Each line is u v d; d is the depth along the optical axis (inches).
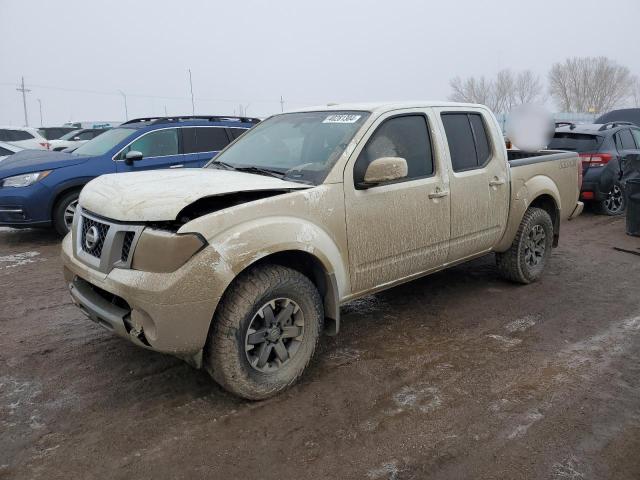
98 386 139.9
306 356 139.0
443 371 148.3
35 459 110.2
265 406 130.3
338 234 142.9
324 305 146.6
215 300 117.5
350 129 155.3
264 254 123.4
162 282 113.4
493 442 116.2
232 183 133.0
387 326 180.4
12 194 291.1
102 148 324.2
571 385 140.3
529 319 186.7
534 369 149.4
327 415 126.4
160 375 145.8
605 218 382.6
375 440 117.0
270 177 146.6
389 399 133.5
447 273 241.0
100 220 127.2
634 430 120.6
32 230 343.6
